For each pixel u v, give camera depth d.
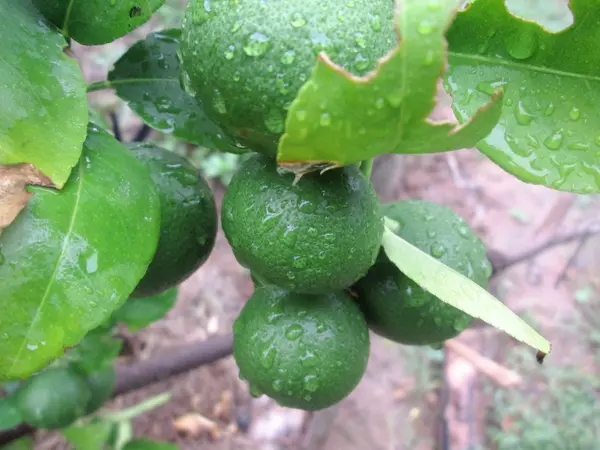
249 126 0.11
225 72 0.10
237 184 0.12
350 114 0.08
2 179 0.11
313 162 0.09
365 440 0.43
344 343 0.14
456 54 0.12
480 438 0.44
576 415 0.45
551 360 0.48
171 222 0.14
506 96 0.12
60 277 0.11
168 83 0.15
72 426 0.26
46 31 0.12
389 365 0.47
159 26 0.51
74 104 0.11
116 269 0.11
